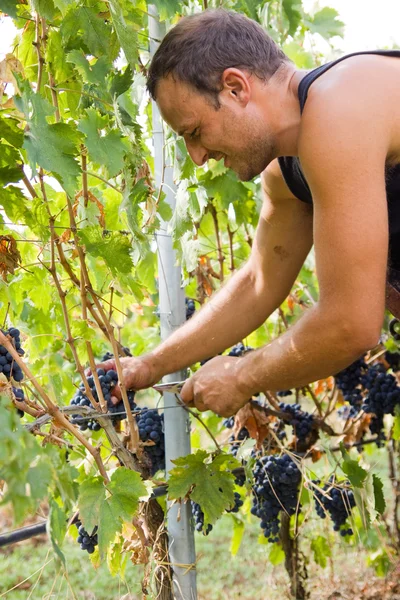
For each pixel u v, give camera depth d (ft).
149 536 6.86
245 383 6.55
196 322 7.48
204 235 10.12
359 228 5.19
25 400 5.94
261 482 8.59
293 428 9.24
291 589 10.11
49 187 7.61
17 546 14.85
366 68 5.30
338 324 5.53
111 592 12.01
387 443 11.59
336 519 9.26
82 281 6.48
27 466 4.05
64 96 6.67
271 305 7.55
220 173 8.52
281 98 5.62
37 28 5.96
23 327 8.03
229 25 5.52
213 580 12.55
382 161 5.24
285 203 7.19
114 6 5.71
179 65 5.46
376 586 11.35
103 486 5.68
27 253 7.82
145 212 7.47
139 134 6.34
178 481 6.73
